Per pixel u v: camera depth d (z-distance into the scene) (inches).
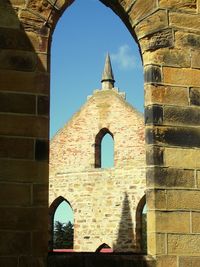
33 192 312.0
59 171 1375.5
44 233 309.1
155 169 327.3
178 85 343.9
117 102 1353.3
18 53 327.0
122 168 1295.5
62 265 304.5
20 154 314.5
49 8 337.1
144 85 343.3
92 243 1286.9
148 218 322.3
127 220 1254.9
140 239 1245.7
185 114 340.5
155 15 351.6
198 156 336.5
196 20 357.1
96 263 307.3
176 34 351.6
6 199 307.1
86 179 1337.4
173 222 322.7
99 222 1290.6
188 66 348.5
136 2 352.8
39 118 322.0
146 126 335.9
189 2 358.0
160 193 324.5
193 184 331.3
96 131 1363.2
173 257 317.7
